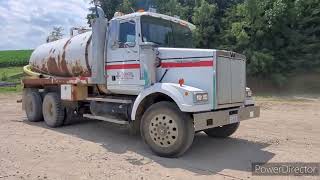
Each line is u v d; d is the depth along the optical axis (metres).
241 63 7.84
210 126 6.98
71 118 10.75
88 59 9.62
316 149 7.82
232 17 28.70
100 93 9.53
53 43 11.62
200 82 7.21
